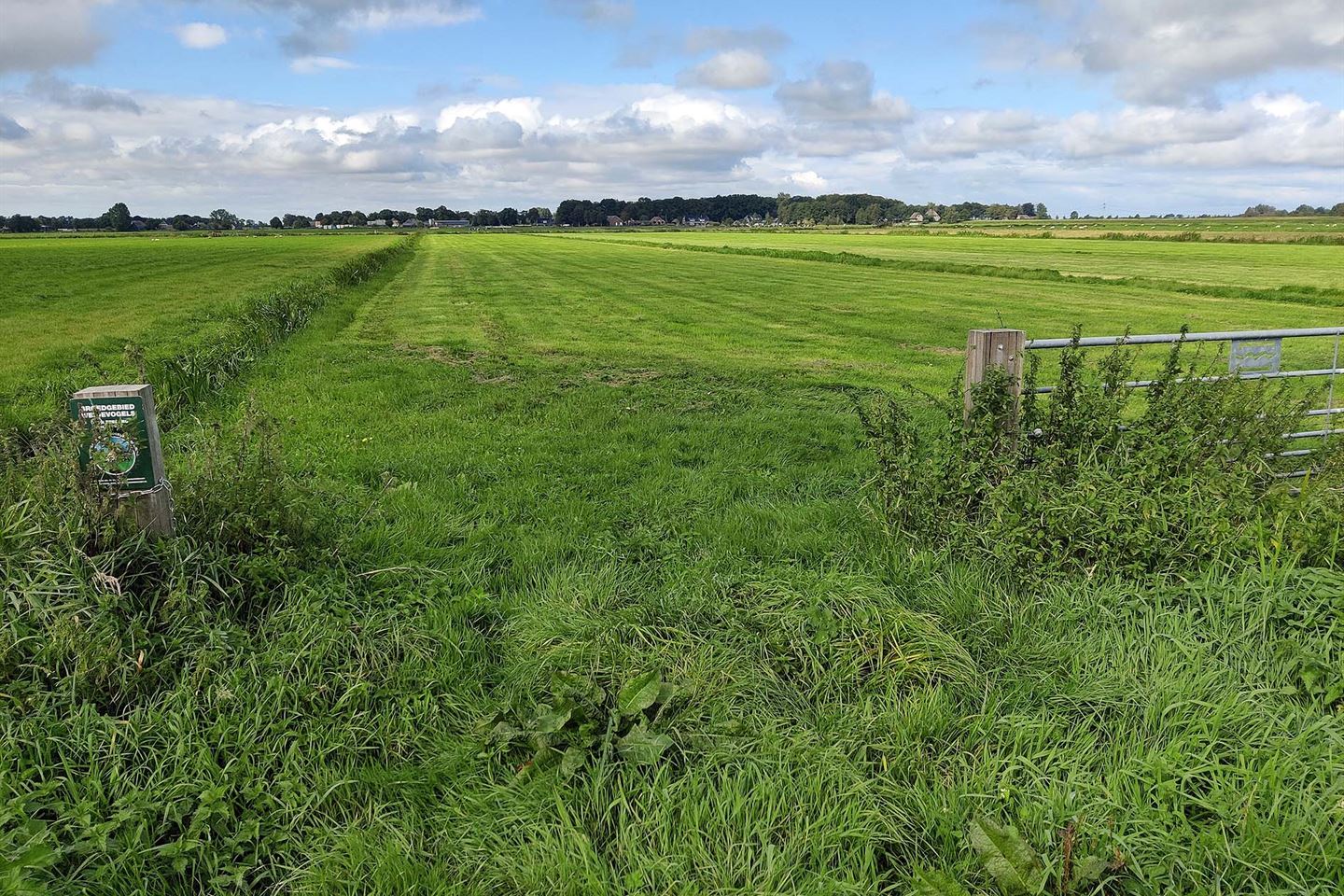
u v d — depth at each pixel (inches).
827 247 2928.2
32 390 434.0
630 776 111.9
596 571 184.2
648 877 96.0
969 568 171.2
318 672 136.6
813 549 195.0
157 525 156.5
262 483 177.0
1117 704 126.0
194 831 107.4
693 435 332.5
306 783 118.5
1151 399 195.5
